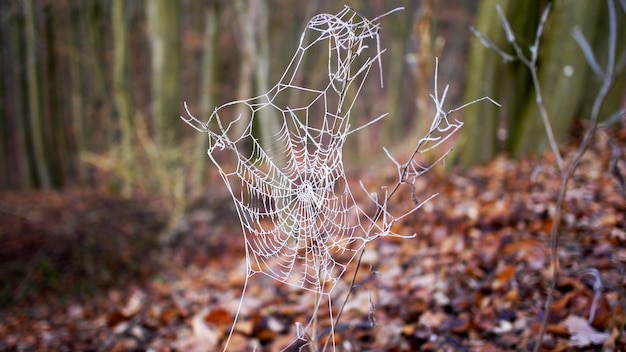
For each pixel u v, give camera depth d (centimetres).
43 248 682
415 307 318
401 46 1495
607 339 246
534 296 300
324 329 317
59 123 1361
